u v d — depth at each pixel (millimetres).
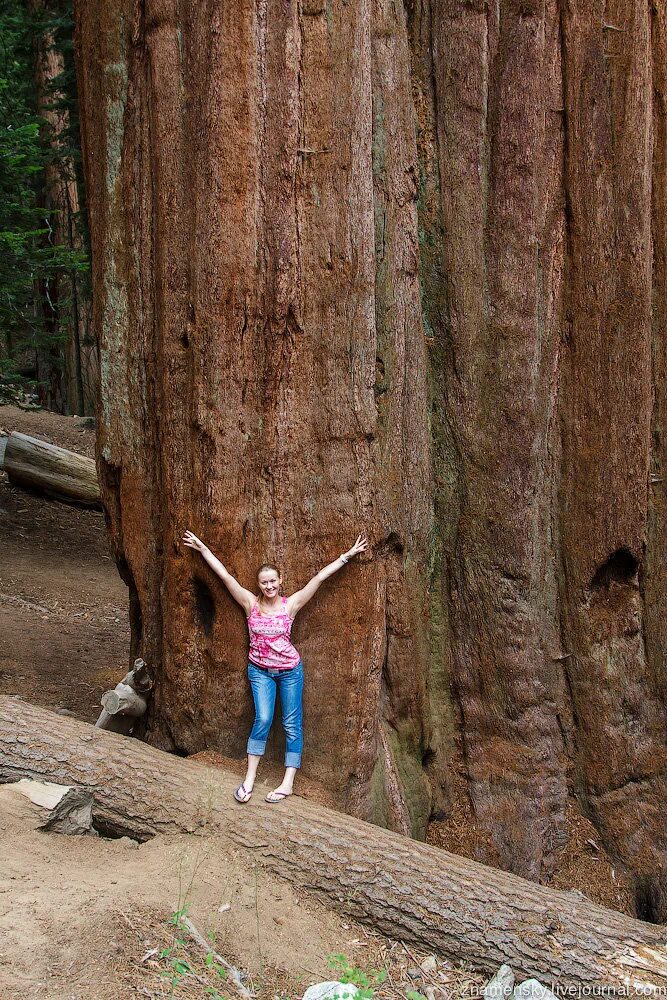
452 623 6539
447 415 6477
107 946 3709
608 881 6152
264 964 4094
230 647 5621
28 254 14180
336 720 5652
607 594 6609
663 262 6559
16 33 17766
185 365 5684
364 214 5539
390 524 5930
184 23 5543
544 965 4309
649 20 6363
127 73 5977
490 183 6293
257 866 4684
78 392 22609
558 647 6535
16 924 3699
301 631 5668
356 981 4094
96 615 11117
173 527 5758
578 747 6488
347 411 5578
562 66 6223
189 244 5605
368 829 4953
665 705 6578
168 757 5367
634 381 6430
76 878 4320
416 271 6184
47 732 5312
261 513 5613
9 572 12227
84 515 15773
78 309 22109
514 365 6301
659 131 6496
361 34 5461
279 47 5352
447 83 6258
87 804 4957
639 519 6504
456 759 6465
